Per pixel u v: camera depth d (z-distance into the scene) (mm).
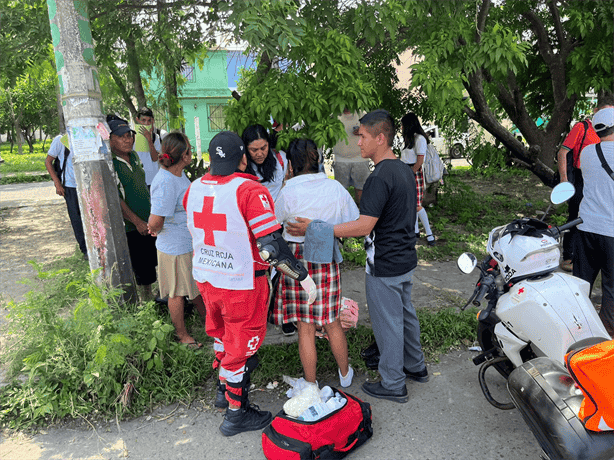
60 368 3238
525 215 8625
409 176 3127
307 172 3223
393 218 3064
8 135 50062
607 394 1934
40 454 2867
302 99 5125
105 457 2828
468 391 3395
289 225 3156
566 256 4945
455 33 6070
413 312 3402
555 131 9195
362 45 6426
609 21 7281
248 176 2834
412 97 8477
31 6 5855
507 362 3201
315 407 2695
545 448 2311
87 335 3371
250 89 5387
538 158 8922
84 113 3598
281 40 3826
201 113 25703
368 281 3242
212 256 2861
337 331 3307
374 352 3789
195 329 4402
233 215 2732
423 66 5828
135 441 2973
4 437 3039
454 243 6879
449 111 6258
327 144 5203
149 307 3660
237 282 2809
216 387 3516
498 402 3125
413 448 2816
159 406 3330
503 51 5898
